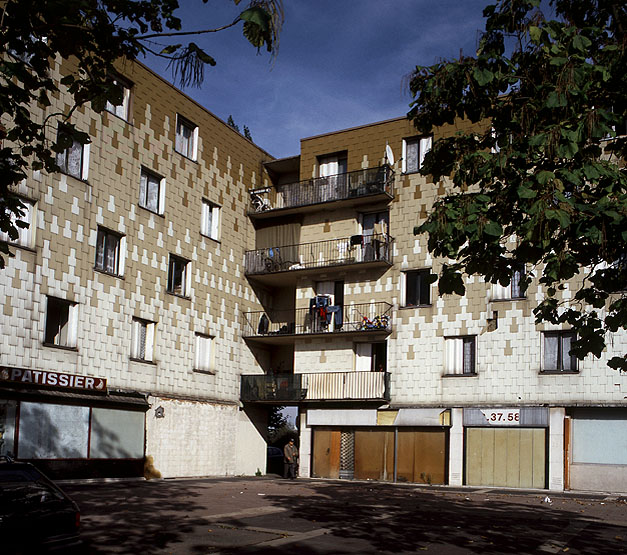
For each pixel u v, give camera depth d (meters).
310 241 35.00
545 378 28.20
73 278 25.47
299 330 34.28
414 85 10.10
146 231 29.17
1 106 7.78
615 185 8.66
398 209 32.69
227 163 34.69
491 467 28.84
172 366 30.00
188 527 13.70
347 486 27.03
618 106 9.27
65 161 25.64
